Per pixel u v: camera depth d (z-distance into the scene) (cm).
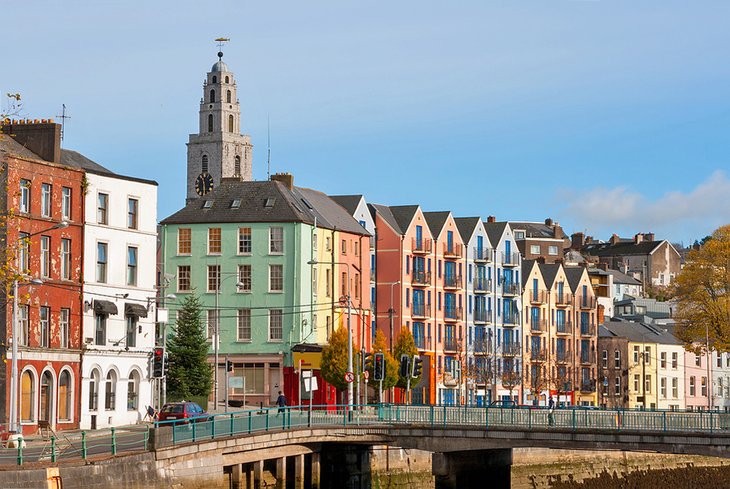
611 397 16500
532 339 15275
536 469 9575
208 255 11619
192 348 10494
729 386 18288
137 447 6253
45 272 8375
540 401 15075
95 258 8862
